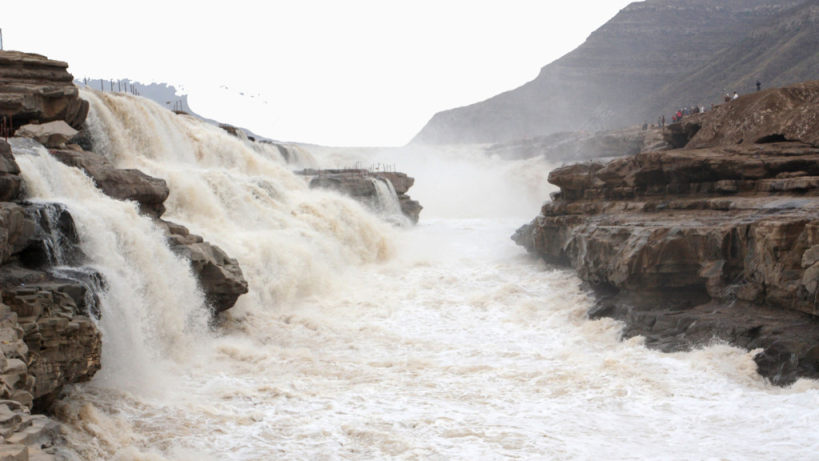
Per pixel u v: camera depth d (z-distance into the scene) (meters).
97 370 17.22
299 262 31.92
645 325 25.47
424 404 18.81
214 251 26.22
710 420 17.64
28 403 13.57
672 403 18.91
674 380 20.69
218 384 20.16
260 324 26.94
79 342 16.38
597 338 25.97
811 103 32.41
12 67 29.20
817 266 20.72
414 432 16.73
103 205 22.97
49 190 22.12
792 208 24.36
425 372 21.94
